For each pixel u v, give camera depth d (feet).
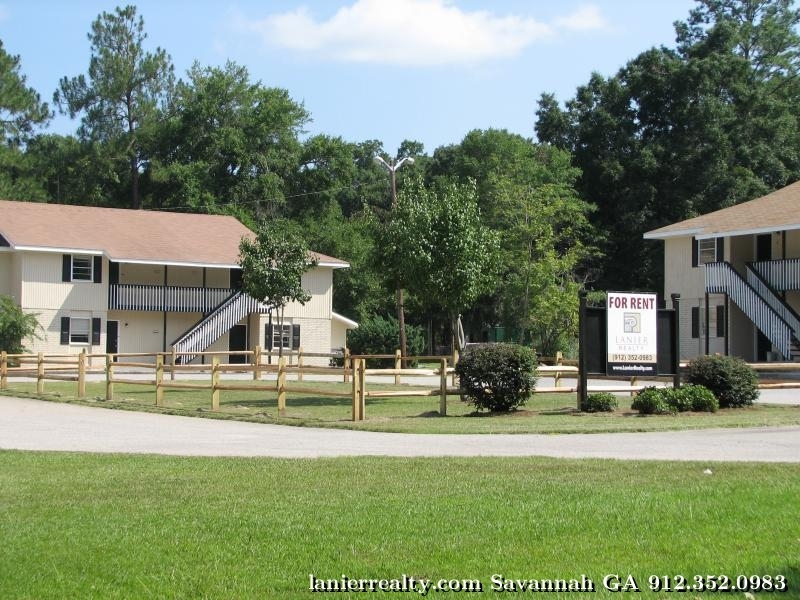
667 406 65.21
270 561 25.17
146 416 71.05
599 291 194.80
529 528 27.45
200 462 42.04
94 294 152.87
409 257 87.35
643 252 208.23
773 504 29.55
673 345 70.49
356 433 56.39
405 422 61.67
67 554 26.21
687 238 149.07
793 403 75.31
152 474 38.75
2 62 219.20
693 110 204.74
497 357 67.72
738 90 208.23
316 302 169.99
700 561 23.88
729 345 140.36
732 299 136.77
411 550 25.67
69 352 150.92
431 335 222.69
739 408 69.31
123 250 152.76
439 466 39.04
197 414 70.79
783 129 210.79
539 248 184.24
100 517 30.45
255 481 36.24
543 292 185.16
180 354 92.32
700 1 242.78
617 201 213.46
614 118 217.36
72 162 228.84
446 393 67.51
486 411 70.69
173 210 224.33
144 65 232.73
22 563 25.53
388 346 165.48
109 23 232.32
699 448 45.14
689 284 148.36
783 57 232.12
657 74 212.23
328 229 215.72
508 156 211.61
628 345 68.90
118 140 230.48
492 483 34.58
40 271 148.97
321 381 111.86
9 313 139.85
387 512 29.99
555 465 38.65
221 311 156.35
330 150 240.32
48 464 42.47
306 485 35.12
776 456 41.70
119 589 23.49
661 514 28.55
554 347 184.44
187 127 233.35
